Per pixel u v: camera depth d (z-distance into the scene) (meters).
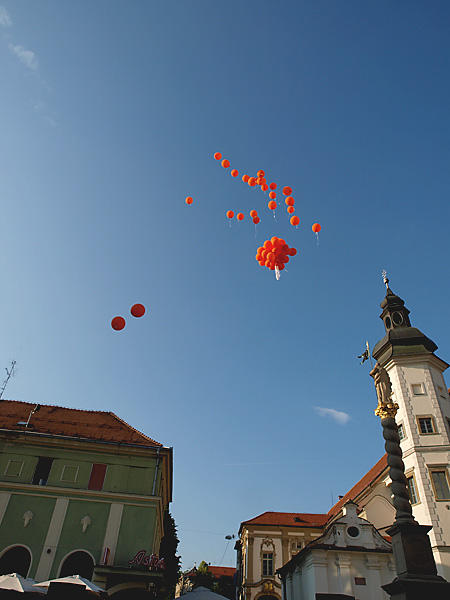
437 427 28.09
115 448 26.05
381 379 13.76
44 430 26.81
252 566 41.34
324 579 24.25
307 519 45.91
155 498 24.50
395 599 10.02
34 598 15.78
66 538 23.12
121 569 21.55
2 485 24.20
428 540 10.69
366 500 33.12
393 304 34.28
